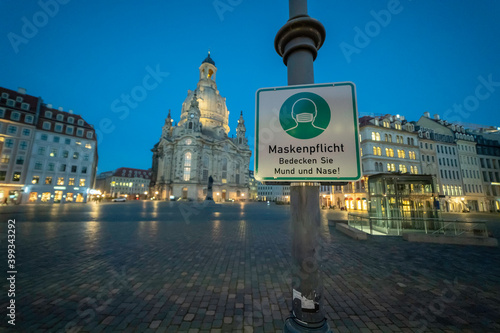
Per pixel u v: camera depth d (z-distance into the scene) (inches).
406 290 159.5
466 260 237.9
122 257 237.8
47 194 1590.8
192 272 193.5
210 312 127.1
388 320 120.6
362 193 1368.1
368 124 1405.0
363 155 1402.6
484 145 1785.2
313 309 57.6
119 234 377.1
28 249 266.7
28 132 1533.0
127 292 152.7
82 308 130.1
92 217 649.6
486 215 1103.0
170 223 540.7
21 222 506.3
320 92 65.3
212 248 282.4
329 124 63.4
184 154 2760.8
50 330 107.5
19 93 1584.6
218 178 2967.5
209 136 3206.2
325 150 62.3
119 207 1197.1
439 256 255.4
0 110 1439.5
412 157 1489.9
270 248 283.7
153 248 279.7
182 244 304.7
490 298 146.5
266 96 69.1
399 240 354.9
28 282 167.6
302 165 62.8
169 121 3553.2
